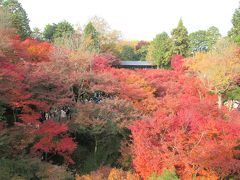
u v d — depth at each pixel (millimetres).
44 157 24188
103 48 55625
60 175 20031
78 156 26297
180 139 18703
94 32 53125
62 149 22156
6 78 19844
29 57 28781
